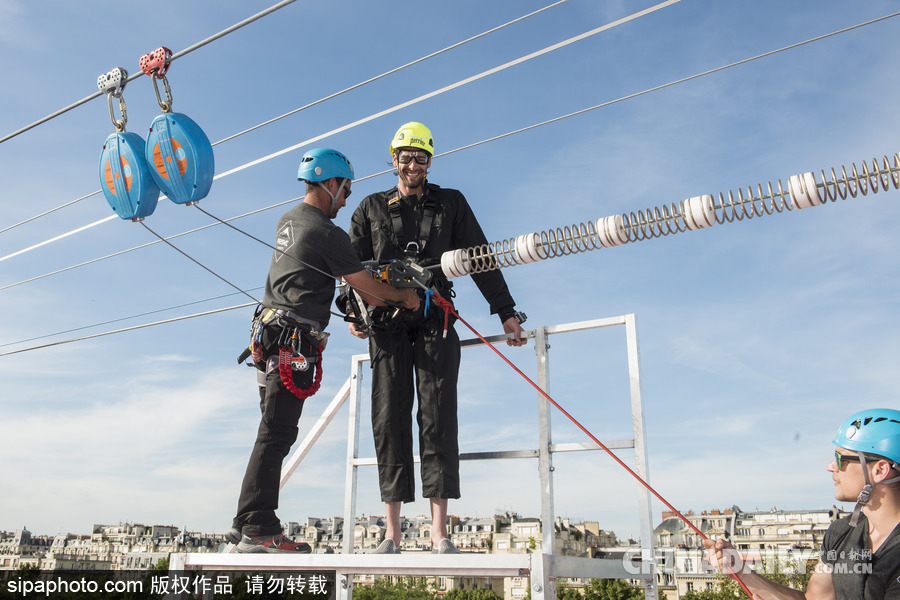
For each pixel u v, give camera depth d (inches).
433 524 131.6
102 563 3661.4
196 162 107.2
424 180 150.7
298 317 123.4
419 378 139.3
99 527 4045.3
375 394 142.5
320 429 172.1
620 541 2209.6
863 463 95.3
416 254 143.1
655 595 124.9
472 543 3572.8
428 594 1251.8
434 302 138.6
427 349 139.3
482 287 153.5
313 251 124.8
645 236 116.4
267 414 123.3
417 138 143.8
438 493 131.5
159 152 109.7
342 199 134.6
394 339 142.9
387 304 134.6
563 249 124.3
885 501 94.1
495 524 3617.1
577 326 142.6
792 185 101.3
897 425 95.3
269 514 120.7
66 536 4023.1
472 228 152.1
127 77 115.4
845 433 99.4
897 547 89.7
